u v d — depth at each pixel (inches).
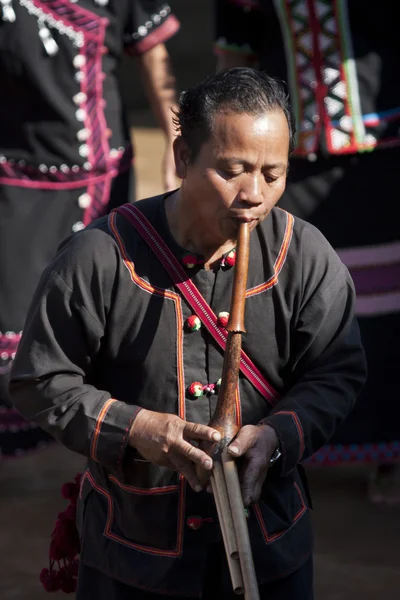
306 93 475.2
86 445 251.1
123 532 267.6
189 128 244.1
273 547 263.1
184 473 246.4
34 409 259.3
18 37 467.5
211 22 2081.7
